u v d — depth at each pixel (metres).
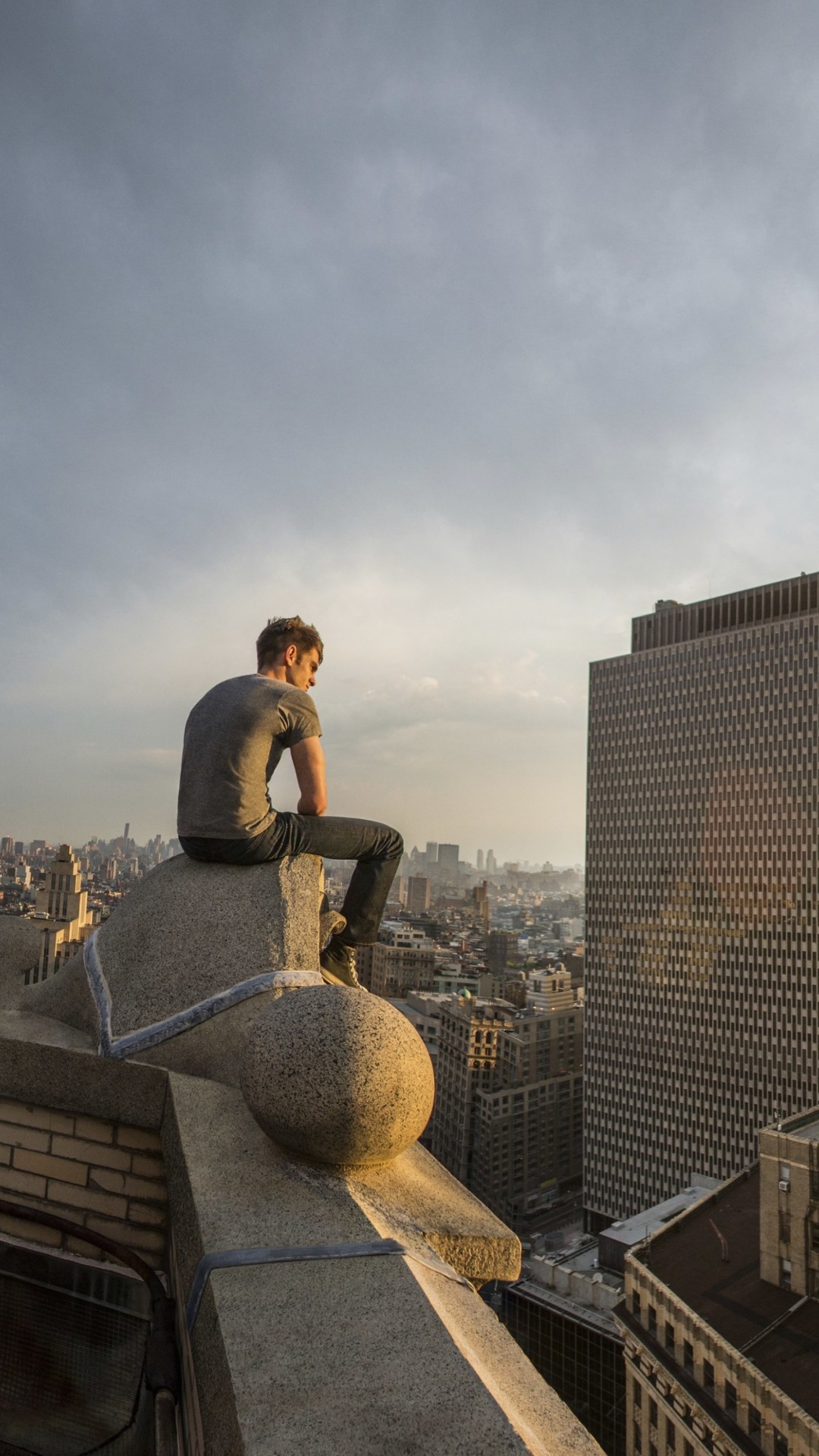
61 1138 3.63
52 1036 3.89
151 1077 3.47
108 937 4.21
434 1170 3.17
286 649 4.81
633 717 168.88
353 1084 2.62
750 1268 53.25
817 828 138.62
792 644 147.50
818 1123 55.44
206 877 4.08
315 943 3.91
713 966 145.12
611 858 164.75
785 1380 42.91
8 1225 3.62
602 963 159.38
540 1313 69.50
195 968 3.76
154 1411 2.59
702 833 152.88
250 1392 1.55
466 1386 1.60
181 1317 2.60
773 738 147.50
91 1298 3.35
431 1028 163.88
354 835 4.37
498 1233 2.61
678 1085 145.62
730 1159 138.25
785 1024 136.00
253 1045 2.83
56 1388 3.29
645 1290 55.97
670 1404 49.69
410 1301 1.92
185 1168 2.66
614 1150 150.25
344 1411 1.50
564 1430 1.63
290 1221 2.31
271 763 4.61
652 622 173.75
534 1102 147.12
